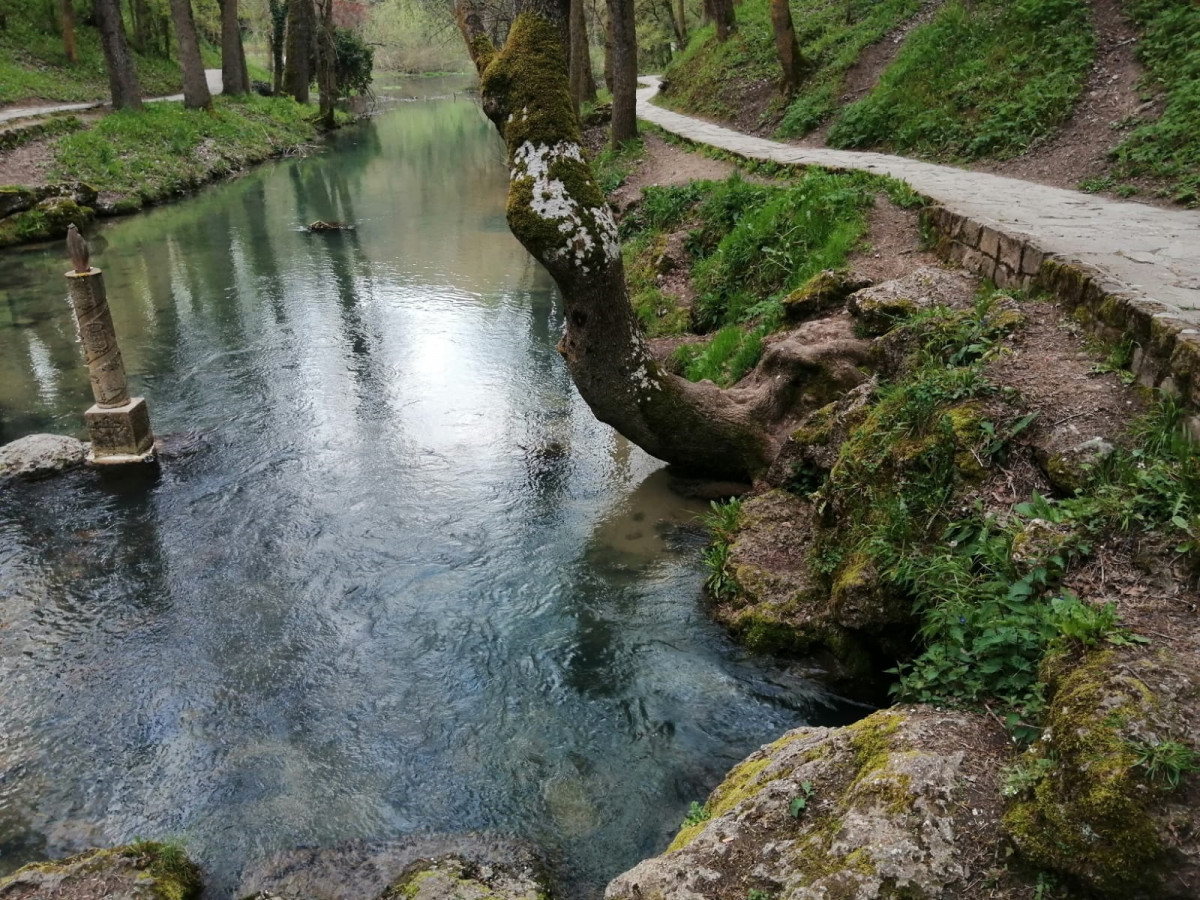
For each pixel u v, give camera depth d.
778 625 5.24
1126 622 3.40
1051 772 2.86
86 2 37.28
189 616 5.87
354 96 50.69
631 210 15.41
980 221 7.61
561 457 8.18
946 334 5.98
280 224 19.41
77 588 6.21
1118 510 3.89
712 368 9.01
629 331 6.93
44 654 5.49
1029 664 3.56
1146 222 7.56
